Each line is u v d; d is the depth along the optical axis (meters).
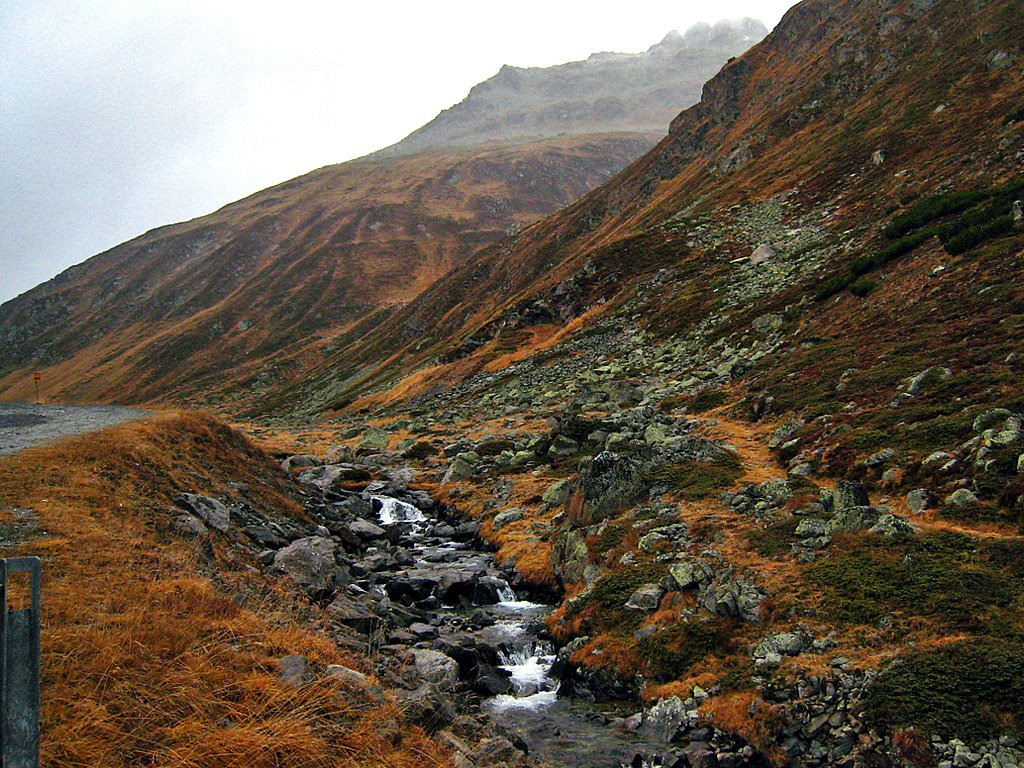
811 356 37.44
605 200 144.38
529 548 26.55
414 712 10.14
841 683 13.27
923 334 32.34
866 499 19.81
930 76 79.62
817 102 100.50
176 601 11.22
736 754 12.76
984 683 11.95
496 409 61.34
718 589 17.33
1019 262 33.22
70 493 16.86
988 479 18.67
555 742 13.82
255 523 22.88
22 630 5.16
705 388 43.25
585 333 71.25
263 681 9.22
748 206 84.75
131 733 7.62
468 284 156.75
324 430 75.88
